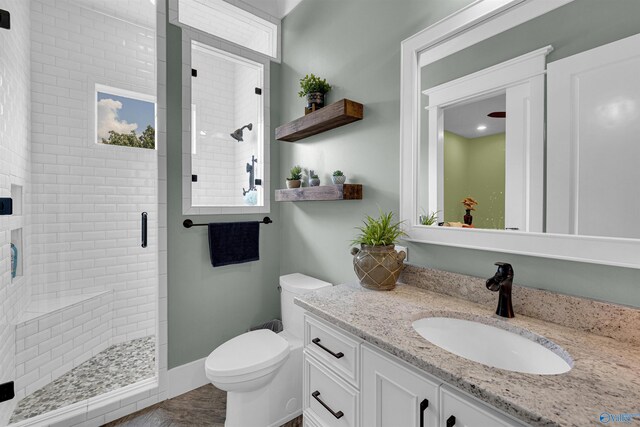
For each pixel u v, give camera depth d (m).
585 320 0.95
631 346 0.85
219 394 1.95
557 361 0.85
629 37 0.88
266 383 1.58
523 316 1.07
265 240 2.37
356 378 1.02
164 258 1.90
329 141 1.97
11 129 1.86
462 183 1.26
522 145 1.09
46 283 2.40
